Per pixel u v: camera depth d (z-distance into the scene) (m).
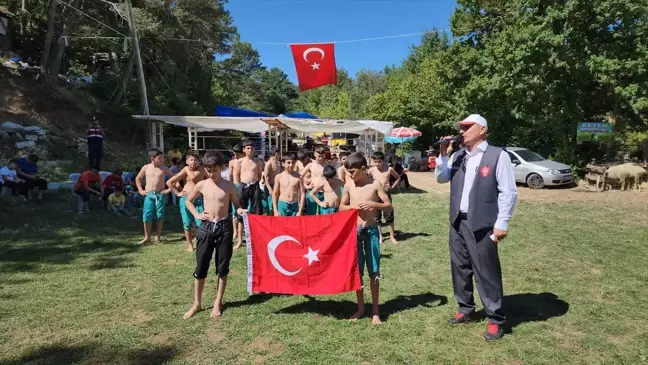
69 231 9.09
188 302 5.10
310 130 15.99
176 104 29.98
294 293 4.61
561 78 18.45
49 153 18.02
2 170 11.85
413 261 6.80
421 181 20.28
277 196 7.51
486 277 4.15
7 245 7.85
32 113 21.09
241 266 6.61
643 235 8.44
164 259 7.01
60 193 13.20
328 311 4.82
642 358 3.76
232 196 4.79
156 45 29.47
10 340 4.12
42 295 5.30
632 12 16.58
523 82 17.94
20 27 26.41
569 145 18.98
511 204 4.02
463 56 20.95
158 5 26.81
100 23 23.44
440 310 4.84
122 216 10.98
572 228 9.15
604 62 16.08
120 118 25.61
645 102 15.82
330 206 6.87
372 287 4.51
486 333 4.16
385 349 3.93
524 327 4.36
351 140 26.83
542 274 6.07
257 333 4.26
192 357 3.81
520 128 21.83
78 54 31.28
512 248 7.49
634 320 4.54
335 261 4.54
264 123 17.12
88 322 4.54
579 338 4.13
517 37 17.59
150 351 3.92
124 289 5.52
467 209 4.27
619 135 20.19
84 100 24.30
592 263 6.59
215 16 33.22
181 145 28.95
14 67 22.52
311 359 3.76
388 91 38.97
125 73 27.08
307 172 7.96
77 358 3.79
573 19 17.25
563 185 17.03
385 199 4.49
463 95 20.75
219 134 30.92
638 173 15.52
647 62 15.95
